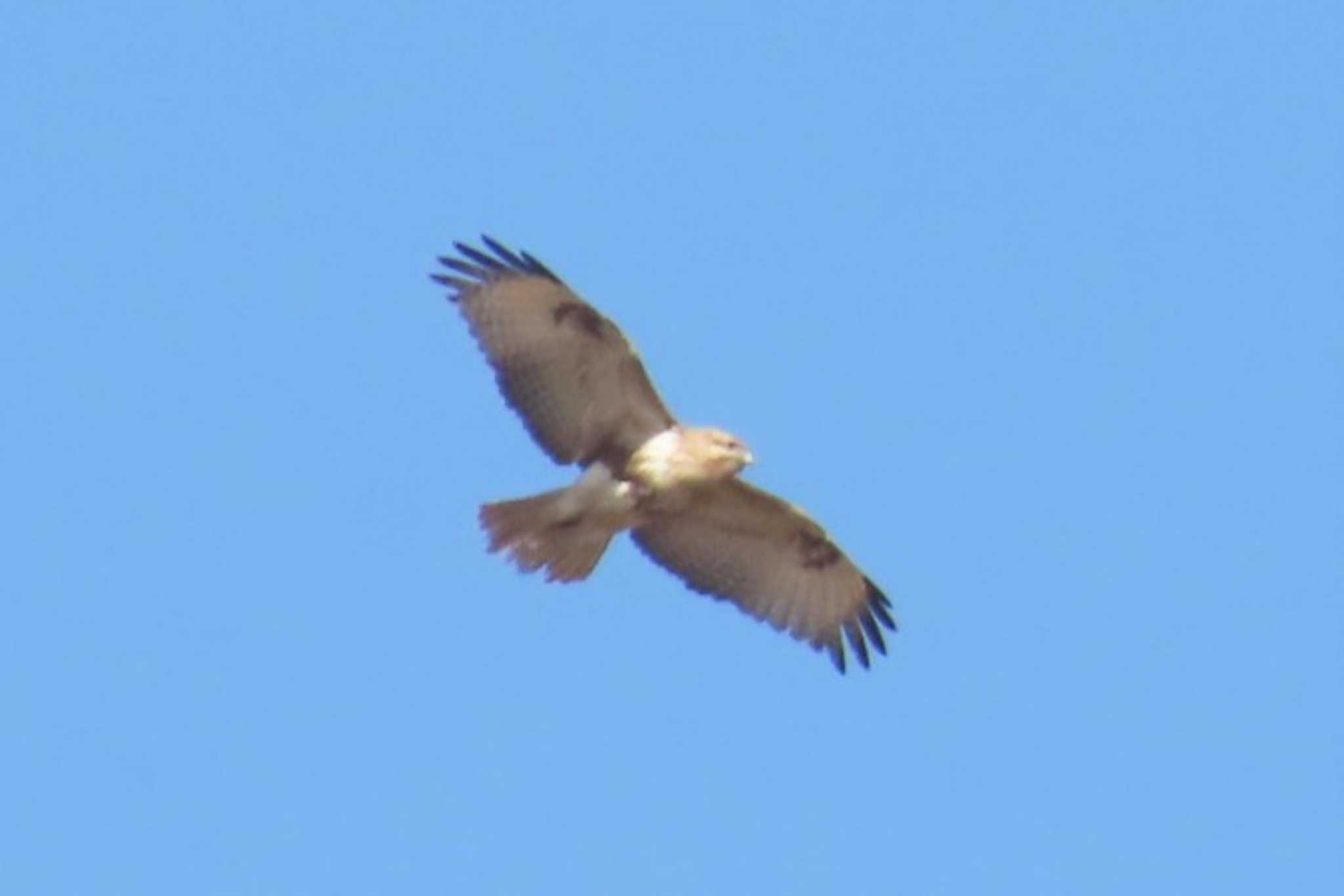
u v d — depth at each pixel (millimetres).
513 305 23672
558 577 23750
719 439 23781
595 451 23875
